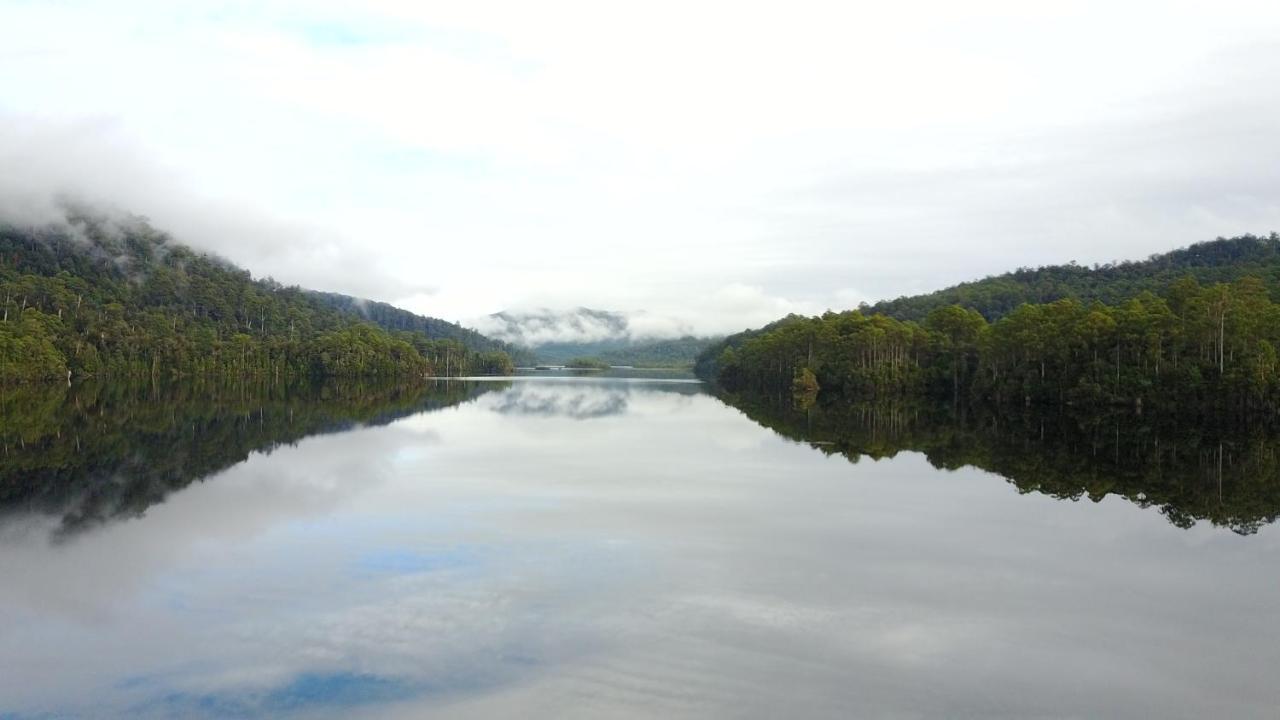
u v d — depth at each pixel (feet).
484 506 113.19
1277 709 53.01
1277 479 146.41
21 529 96.63
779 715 50.75
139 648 60.39
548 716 50.24
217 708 51.13
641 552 88.63
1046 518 109.40
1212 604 73.67
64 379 452.76
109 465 148.66
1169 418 281.33
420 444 187.52
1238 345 277.03
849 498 122.01
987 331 403.34
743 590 75.56
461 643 61.77
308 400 364.58
